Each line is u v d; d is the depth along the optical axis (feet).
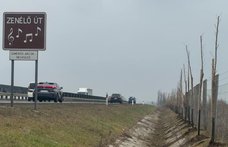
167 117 202.69
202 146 58.13
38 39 69.77
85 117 82.69
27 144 38.04
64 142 48.37
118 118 117.80
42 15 69.97
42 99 108.06
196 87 93.45
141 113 199.00
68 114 77.66
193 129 84.07
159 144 86.12
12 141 36.55
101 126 79.87
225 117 53.98
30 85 120.47
